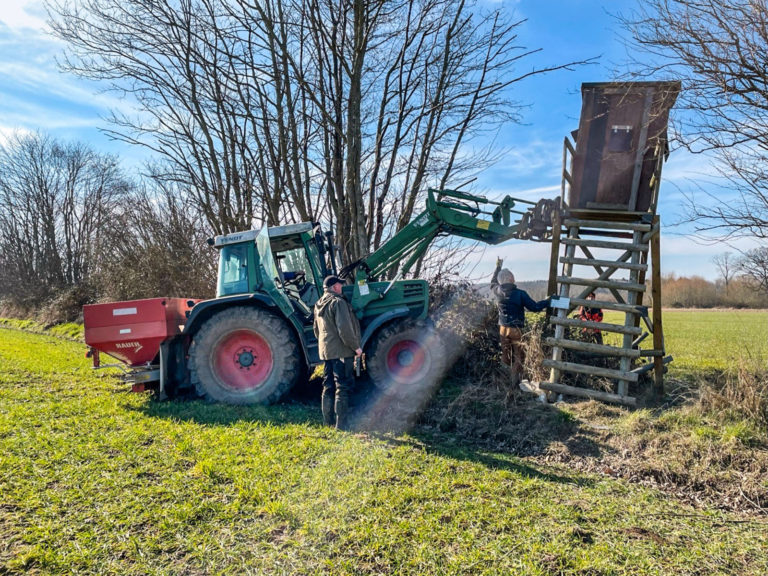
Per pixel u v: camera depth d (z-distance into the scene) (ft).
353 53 31.68
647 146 20.44
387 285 23.02
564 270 21.35
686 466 14.69
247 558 9.92
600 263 20.86
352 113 31.60
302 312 22.89
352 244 34.22
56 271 109.19
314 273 23.54
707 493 13.75
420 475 13.96
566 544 10.51
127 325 21.61
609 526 11.48
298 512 11.61
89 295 72.90
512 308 21.59
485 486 13.21
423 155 34.73
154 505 11.98
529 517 11.68
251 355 21.89
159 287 55.83
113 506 11.87
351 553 10.08
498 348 23.47
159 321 21.77
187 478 13.46
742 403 16.69
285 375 21.47
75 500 12.17
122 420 18.72
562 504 12.44
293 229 23.04
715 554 10.39
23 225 114.01
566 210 21.54
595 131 21.24
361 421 18.98
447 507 12.04
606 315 68.80
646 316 21.26
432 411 20.04
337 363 18.10
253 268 22.94
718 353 33.88
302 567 9.59
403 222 34.94
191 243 55.16
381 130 33.50
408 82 33.60
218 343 21.77
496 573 9.43
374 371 21.43
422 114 31.94
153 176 39.29
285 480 13.25
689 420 16.83
